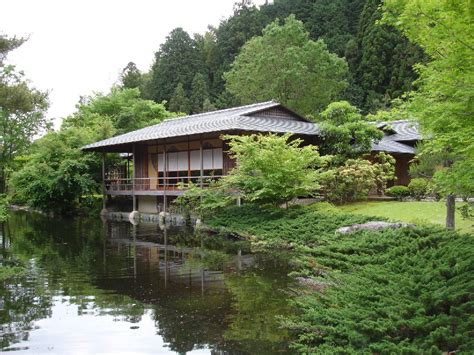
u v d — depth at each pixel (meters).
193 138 27.33
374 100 41.97
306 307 8.73
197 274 12.52
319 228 16.34
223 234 19.92
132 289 10.93
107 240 19.72
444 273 8.32
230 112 27.59
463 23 6.54
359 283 9.24
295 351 7.09
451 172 8.62
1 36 16.88
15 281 11.91
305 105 41.34
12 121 32.44
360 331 6.87
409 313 7.10
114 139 29.52
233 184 20.64
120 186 31.22
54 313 9.10
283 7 61.19
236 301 9.77
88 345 7.45
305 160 19.09
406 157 28.23
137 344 7.46
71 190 31.23
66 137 33.16
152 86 61.28
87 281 11.83
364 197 22.11
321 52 41.38
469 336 6.14
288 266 13.37
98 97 44.34
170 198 28.61
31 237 21.12
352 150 22.50
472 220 13.78
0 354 7.10
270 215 19.30
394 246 11.78
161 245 18.08
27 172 31.62
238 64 45.69
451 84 7.20
